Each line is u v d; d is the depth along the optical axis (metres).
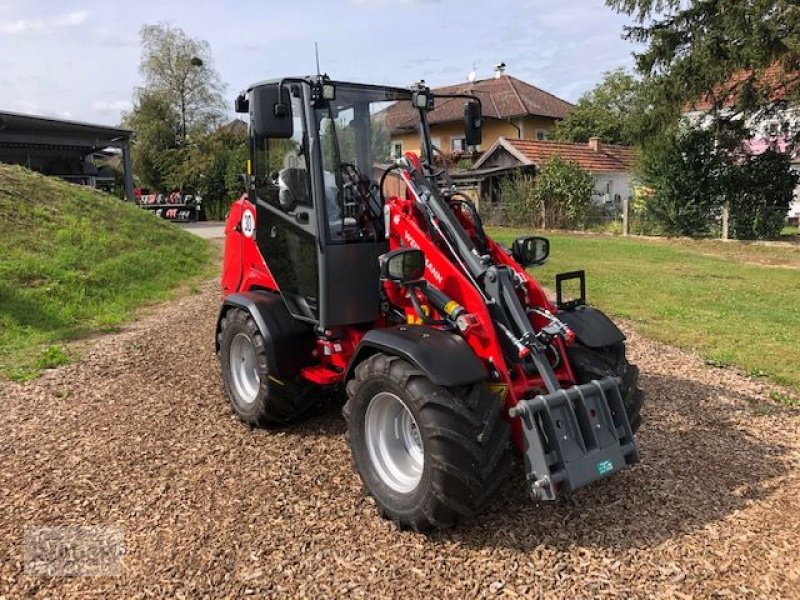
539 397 3.58
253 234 5.67
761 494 4.24
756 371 6.76
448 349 3.60
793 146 21.44
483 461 3.49
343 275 4.55
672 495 4.21
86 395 6.16
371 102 4.78
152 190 44.66
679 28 20.27
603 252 18.11
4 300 9.38
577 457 3.57
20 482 4.46
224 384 5.66
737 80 21.92
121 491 4.32
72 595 3.30
